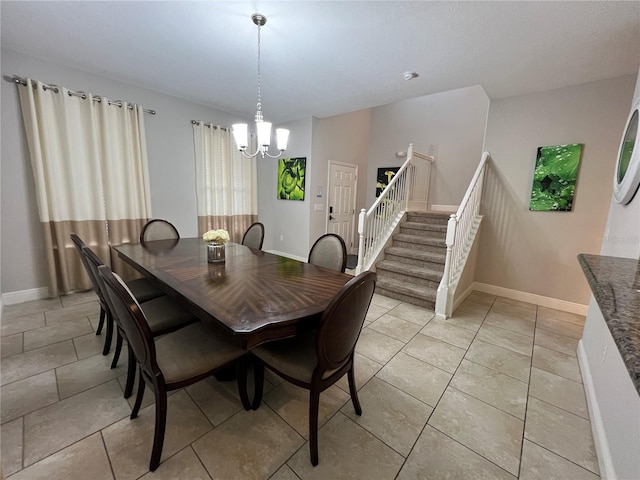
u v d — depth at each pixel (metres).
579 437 1.55
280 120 5.09
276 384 1.92
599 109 2.95
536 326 2.86
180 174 4.14
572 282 3.26
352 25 2.15
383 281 3.60
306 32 2.27
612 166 2.94
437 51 2.48
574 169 3.10
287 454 1.39
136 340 1.29
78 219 3.18
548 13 1.89
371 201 6.49
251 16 2.10
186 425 1.55
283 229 5.46
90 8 2.06
